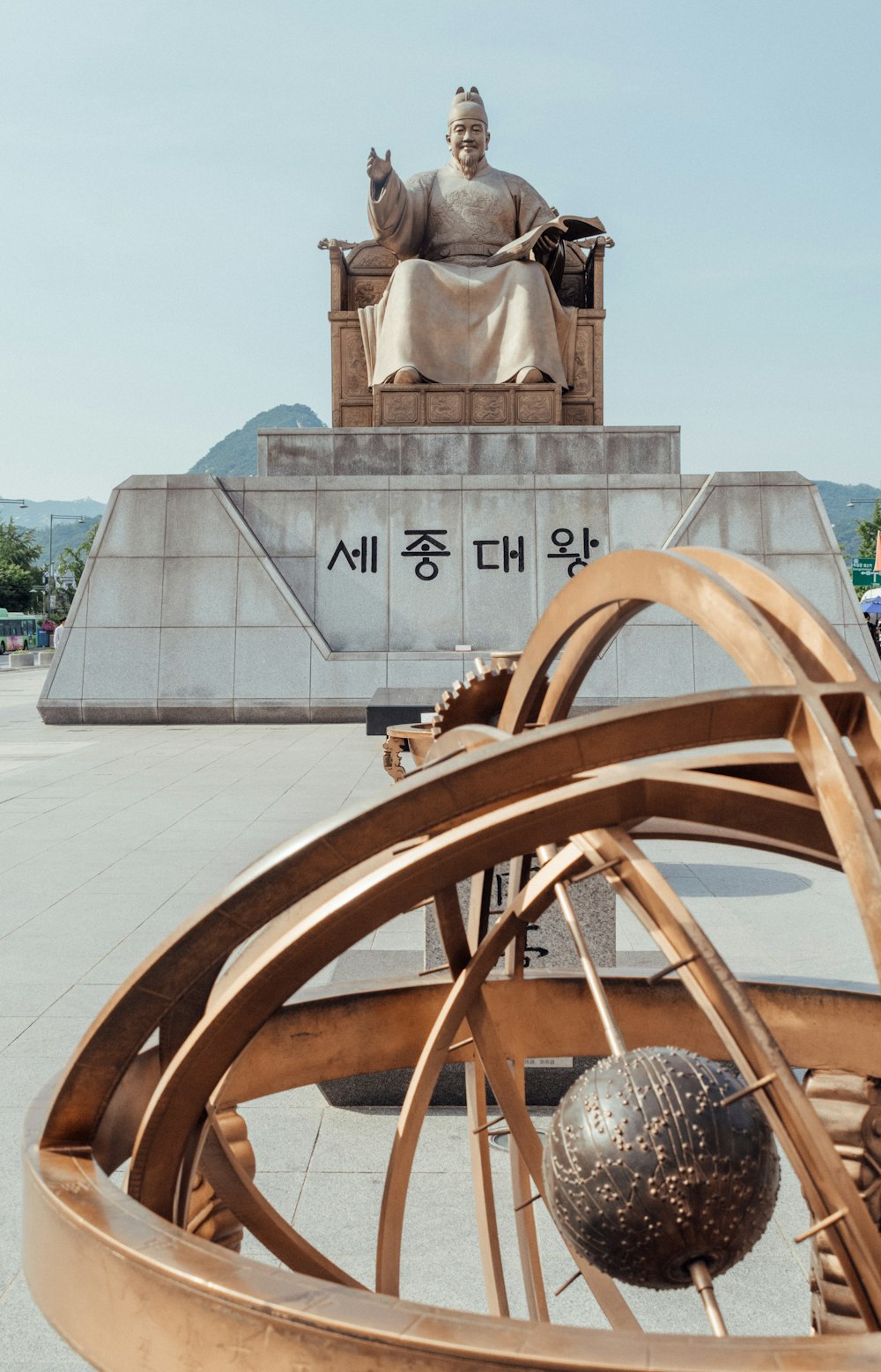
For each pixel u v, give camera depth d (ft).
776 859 34.45
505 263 75.51
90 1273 4.97
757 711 5.14
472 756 5.33
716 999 5.10
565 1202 5.54
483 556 74.59
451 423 75.15
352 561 75.05
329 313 77.41
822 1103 9.18
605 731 5.26
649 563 5.99
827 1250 7.92
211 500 74.84
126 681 73.92
